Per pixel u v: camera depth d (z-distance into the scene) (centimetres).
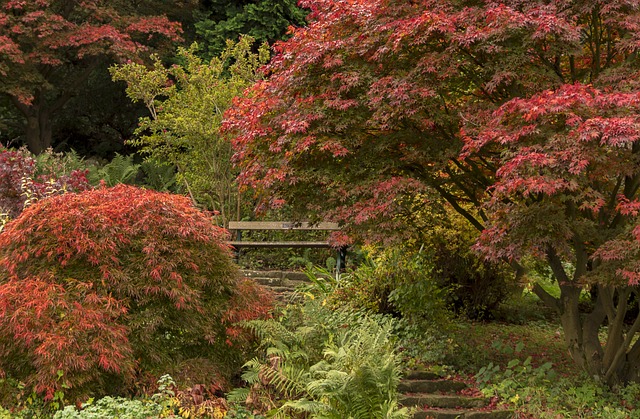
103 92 2186
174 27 1923
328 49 803
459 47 768
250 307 791
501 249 704
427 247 1078
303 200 862
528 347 1016
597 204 673
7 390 655
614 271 718
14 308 670
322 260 1380
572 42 734
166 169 1911
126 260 735
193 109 1479
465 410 764
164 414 659
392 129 830
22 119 2214
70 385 648
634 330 805
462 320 1137
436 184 869
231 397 723
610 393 802
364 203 782
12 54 1688
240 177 895
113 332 680
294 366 752
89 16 1952
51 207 739
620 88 739
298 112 809
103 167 1870
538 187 628
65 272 719
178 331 758
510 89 816
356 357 696
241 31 2050
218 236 792
